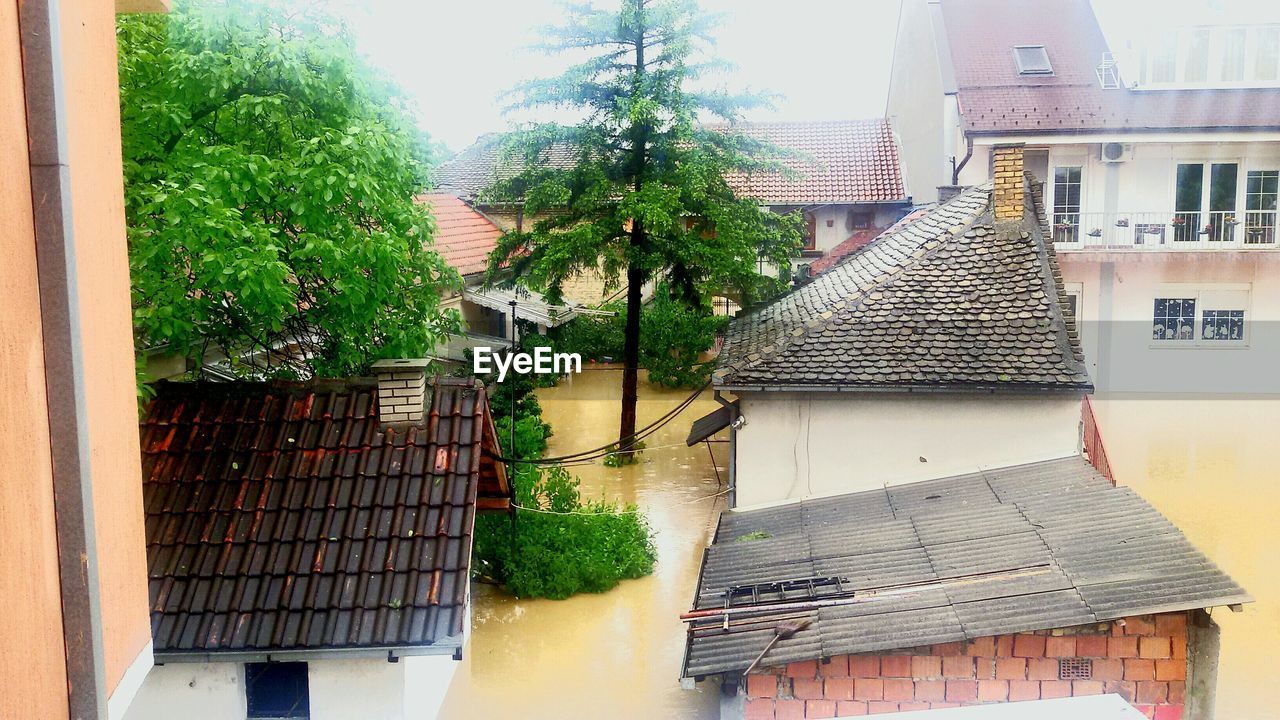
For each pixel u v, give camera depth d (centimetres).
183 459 1173
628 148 2470
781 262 2511
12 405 511
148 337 1342
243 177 1312
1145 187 2870
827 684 1082
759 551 1386
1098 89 2875
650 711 1387
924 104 3256
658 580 1861
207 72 1356
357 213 1494
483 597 1797
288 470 1160
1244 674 1395
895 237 2178
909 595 1134
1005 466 1564
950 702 1070
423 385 1198
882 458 1611
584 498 2300
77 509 560
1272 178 2850
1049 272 1703
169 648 1002
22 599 516
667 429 2838
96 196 610
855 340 1638
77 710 570
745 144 2450
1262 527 1958
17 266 524
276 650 1002
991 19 3100
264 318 1439
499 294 3086
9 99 520
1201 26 2825
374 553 1078
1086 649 1057
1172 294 2917
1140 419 2748
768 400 1627
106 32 639
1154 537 1166
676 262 2414
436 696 1228
